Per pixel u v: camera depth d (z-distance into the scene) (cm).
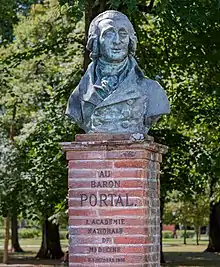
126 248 1112
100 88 1166
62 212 3434
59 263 4134
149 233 1135
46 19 3356
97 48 1190
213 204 5081
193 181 2983
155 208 1177
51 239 4753
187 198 3247
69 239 1134
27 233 9581
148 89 1172
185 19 2020
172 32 2377
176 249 6066
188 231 10344
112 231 1120
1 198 3659
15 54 2941
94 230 1125
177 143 2877
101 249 1119
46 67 3569
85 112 1177
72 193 1140
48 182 2959
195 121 2645
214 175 2609
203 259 4481
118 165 1128
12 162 3569
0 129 3953
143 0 2452
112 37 1167
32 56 2889
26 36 3409
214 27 2219
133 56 1208
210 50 2277
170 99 2664
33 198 3447
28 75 3581
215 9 2031
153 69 2495
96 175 1133
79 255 1126
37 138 3086
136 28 2422
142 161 1123
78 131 2794
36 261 4375
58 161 2902
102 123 1159
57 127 2878
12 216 4209
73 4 1903
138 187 1120
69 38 2877
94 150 1136
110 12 1198
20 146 3591
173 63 2408
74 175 1142
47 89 3559
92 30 1202
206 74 2469
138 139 1121
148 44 2533
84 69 2338
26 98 3594
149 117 1164
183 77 2719
